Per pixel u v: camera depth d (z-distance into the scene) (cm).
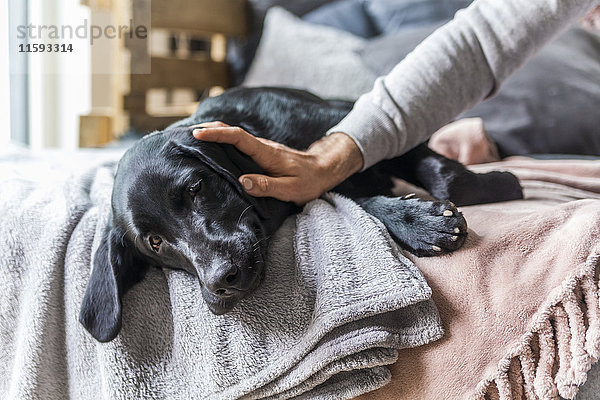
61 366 92
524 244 81
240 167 93
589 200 86
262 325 83
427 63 98
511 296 78
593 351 72
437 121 100
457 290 80
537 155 162
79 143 245
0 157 152
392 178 119
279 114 112
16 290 95
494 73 99
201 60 269
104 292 87
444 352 79
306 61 227
